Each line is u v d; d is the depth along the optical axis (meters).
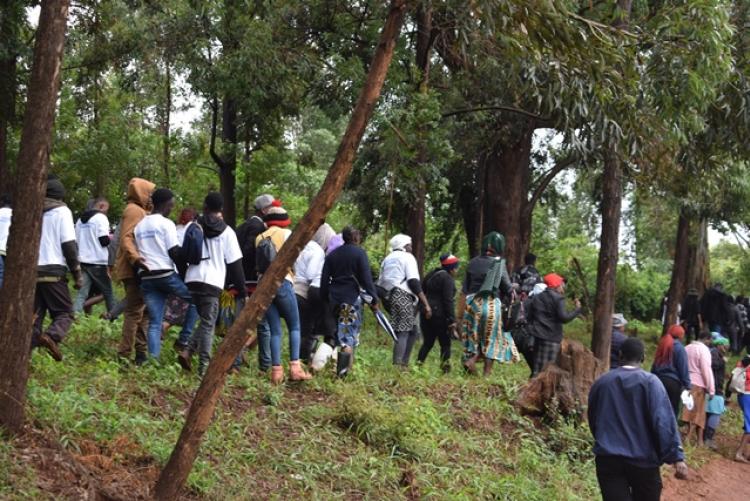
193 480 6.18
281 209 9.47
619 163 12.89
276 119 23.08
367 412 8.38
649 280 40.81
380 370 10.87
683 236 28.52
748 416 13.48
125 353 8.60
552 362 11.61
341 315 9.67
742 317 25.48
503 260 11.59
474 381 11.08
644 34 10.86
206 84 19.14
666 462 6.53
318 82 18.56
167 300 9.62
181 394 7.88
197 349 9.12
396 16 5.83
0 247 8.77
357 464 7.57
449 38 16.44
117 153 27.12
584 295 30.72
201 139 27.03
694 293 25.56
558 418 10.46
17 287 5.46
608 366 12.99
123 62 23.05
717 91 12.79
